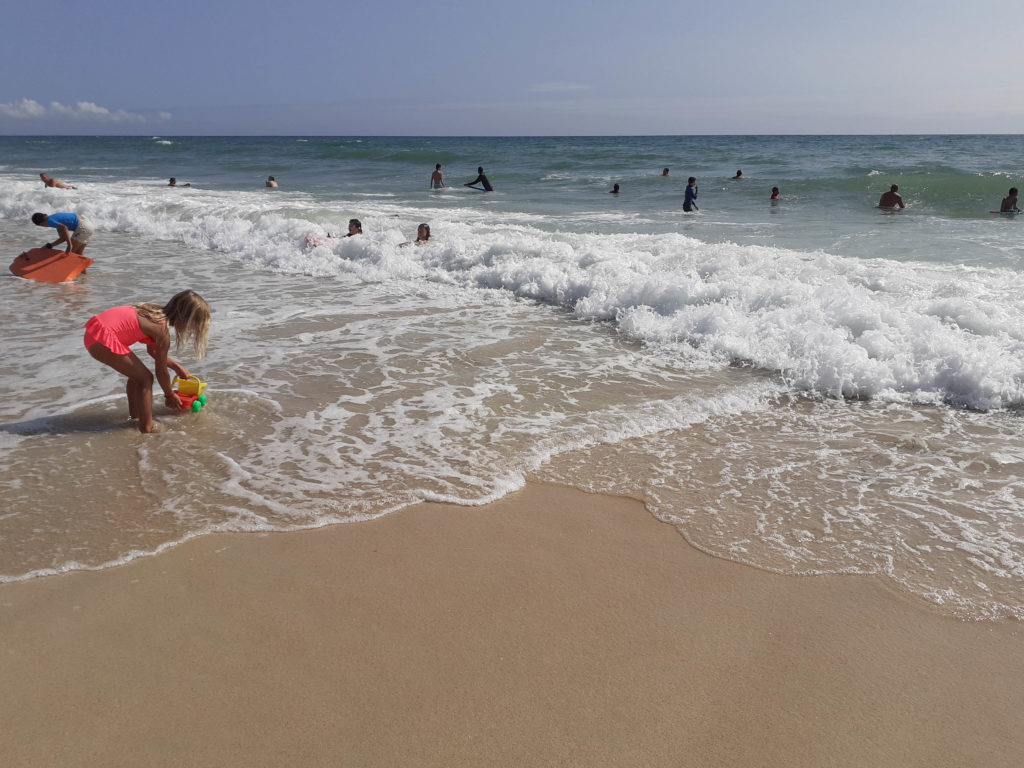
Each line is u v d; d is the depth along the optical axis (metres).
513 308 9.20
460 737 2.57
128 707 2.69
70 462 4.72
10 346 7.20
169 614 3.25
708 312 7.86
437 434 5.25
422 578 3.56
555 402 5.91
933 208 18.66
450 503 4.31
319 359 6.99
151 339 5.15
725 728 2.64
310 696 2.76
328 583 3.50
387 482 4.53
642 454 5.02
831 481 4.64
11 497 4.25
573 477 4.68
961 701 2.81
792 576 3.64
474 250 11.69
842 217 17.34
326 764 2.44
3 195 19.42
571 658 3.01
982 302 7.52
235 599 3.36
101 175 33.81
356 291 10.13
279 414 5.60
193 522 4.02
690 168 32.78
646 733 2.61
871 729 2.66
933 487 4.55
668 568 3.69
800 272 9.09
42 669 2.89
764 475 4.72
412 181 29.19
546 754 2.50
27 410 5.57
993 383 5.94
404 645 3.07
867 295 8.07
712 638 3.16
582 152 47.94
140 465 4.70
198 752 2.48
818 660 3.03
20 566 3.59
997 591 3.52
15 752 2.47
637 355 7.23
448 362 6.94
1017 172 26.33
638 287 8.77
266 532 3.95
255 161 42.62
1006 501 4.36
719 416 5.73
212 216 15.98
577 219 17.05
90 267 11.73
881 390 6.16
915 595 3.49
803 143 83.62
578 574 3.63
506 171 32.94
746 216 17.75
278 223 14.41
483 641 3.11
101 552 3.72
